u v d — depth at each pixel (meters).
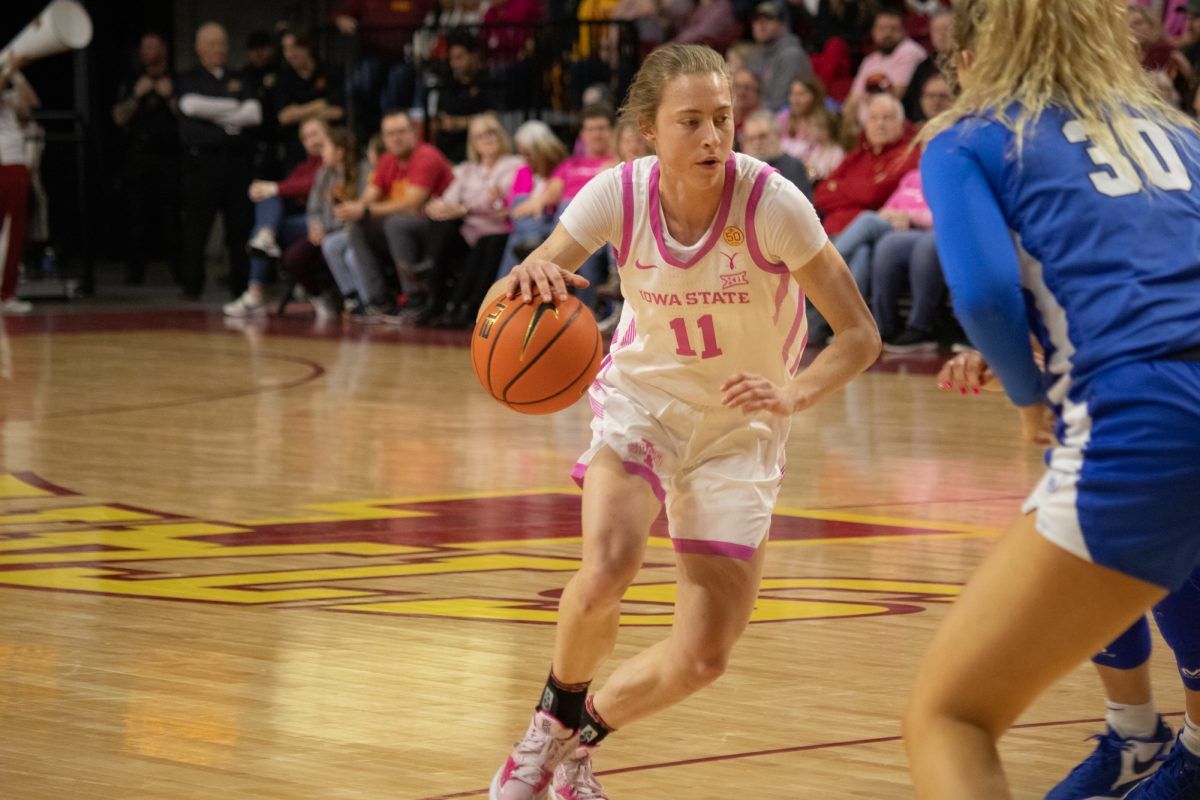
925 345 18.23
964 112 4.02
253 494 10.82
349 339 20.36
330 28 25.41
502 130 21.05
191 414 14.41
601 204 5.05
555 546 9.17
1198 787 4.91
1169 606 4.80
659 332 5.09
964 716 3.72
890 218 18.08
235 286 25.11
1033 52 3.97
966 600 3.75
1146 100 4.05
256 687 6.39
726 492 4.99
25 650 6.94
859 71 20.45
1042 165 3.84
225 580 8.33
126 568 8.62
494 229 21.02
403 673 6.60
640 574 8.49
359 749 5.62
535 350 5.04
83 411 14.59
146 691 6.33
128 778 5.29
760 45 21.05
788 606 7.76
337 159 22.47
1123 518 3.59
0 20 32.22
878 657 6.85
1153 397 3.60
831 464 11.86
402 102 24.20
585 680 4.88
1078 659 3.71
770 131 17.73
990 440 12.88
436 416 14.25
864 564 8.68
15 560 8.83
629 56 22.25
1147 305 3.67
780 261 4.94
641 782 5.33
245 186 24.88
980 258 3.74
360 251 21.98
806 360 17.23
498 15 23.97
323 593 8.02
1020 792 5.25
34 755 5.53
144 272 29.09
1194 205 3.85
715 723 5.96
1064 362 3.76
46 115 25.83
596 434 5.19
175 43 32.16
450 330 21.20
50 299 25.73
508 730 5.86
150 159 27.94
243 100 24.80
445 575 8.43
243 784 5.25
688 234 4.97
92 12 31.53
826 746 5.70
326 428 13.59
